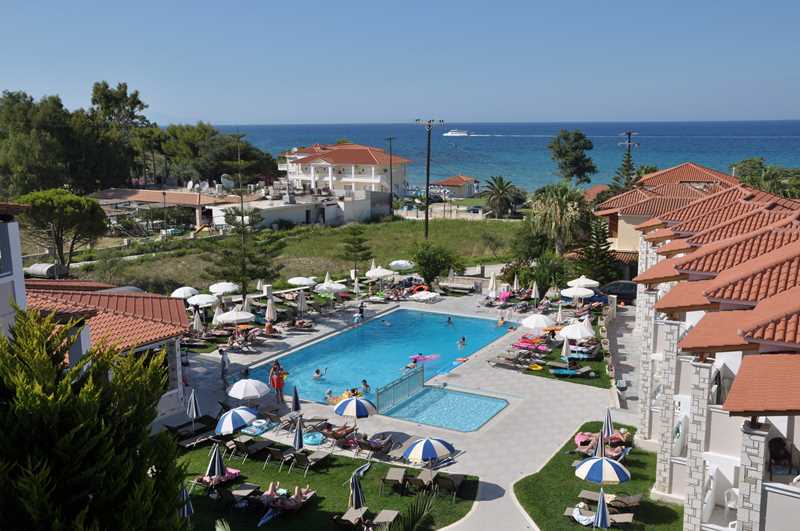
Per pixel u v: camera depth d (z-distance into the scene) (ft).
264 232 239.71
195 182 374.63
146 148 405.80
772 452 49.14
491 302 149.59
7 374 36.45
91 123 344.08
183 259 199.72
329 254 213.46
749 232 73.36
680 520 60.23
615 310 139.54
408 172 652.48
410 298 155.94
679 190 166.20
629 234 160.15
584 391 96.37
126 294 95.96
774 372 41.91
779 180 192.75
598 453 68.39
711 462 52.85
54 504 34.35
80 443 34.99
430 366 112.57
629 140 277.64
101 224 176.76
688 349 48.60
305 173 382.22
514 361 107.76
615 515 59.00
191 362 110.73
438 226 266.57
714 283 58.54
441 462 73.36
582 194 186.60
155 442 40.73
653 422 76.54
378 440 76.69
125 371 40.60
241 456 74.79
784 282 53.21
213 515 61.72
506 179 579.07
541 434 81.15
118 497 36.40
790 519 41.45
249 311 132.57
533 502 63.77
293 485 67.87
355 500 60.08
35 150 283.79
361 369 111.55
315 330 131.54
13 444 34.35
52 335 40.01
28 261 185.78
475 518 61.41
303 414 88.89
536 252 178.19
